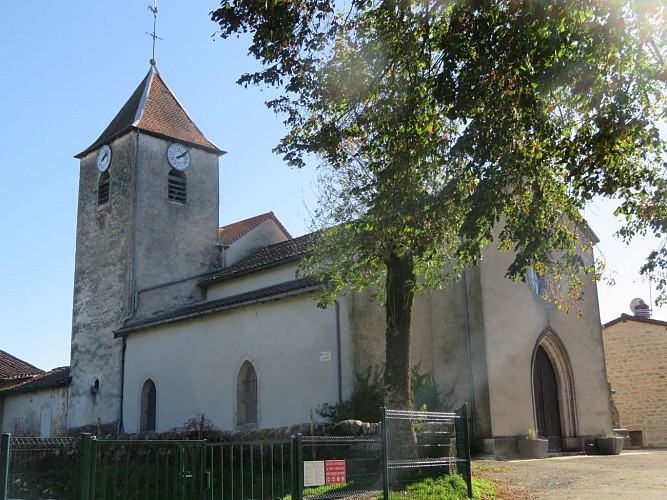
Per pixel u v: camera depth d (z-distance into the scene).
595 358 25.62
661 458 21.47
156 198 28.70
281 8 10.61
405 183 11.18
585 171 10.06
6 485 8.88
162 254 28.28
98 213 29.47
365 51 11.02
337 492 10.82
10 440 9.05
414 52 10.66
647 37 9.05
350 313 18.98
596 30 8.80
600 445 23.73
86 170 30.81
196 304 26.70
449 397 21.36
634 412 30.89
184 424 22.41
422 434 12.76
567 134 10.56
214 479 12.12
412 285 15.20
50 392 29.64
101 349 27.42
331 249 15.97
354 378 18.53
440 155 11.11
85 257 29.48
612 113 9.46
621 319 31.91
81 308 28.94
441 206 10.88
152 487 11.14
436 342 22.12
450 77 9.69
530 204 10.75
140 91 31.27
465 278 21.84
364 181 15.66
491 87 9.58
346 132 11.93
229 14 10.70
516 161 9.98
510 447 20.78
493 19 9.30
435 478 12.88
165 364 24.28
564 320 24.62
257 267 25.31
